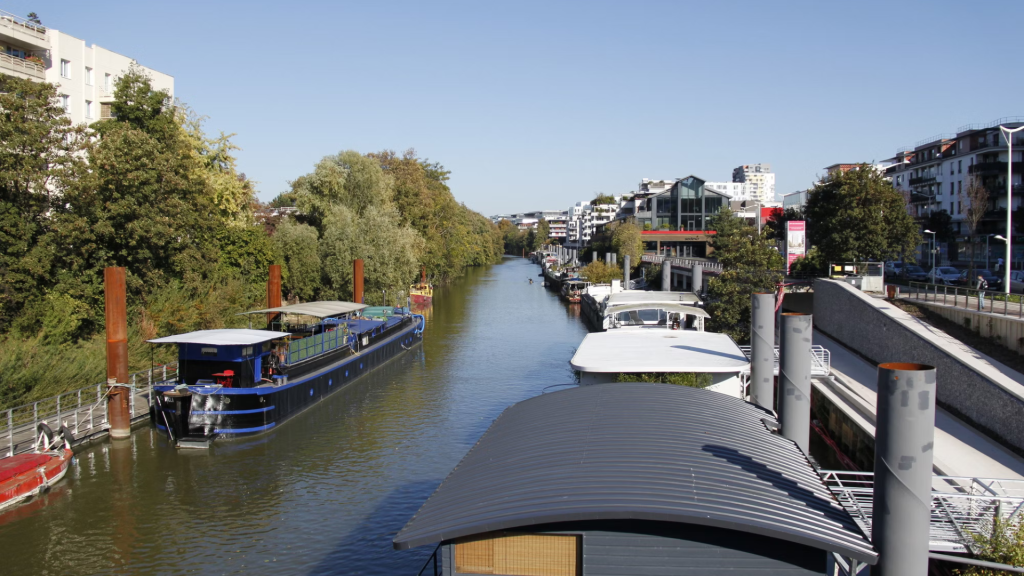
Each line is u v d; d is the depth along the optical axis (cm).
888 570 840
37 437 2209
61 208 3197
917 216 7131
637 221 11900
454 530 850
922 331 2548
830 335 3597
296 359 3027
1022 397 1808
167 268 3603
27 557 1670
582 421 1240
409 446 2467
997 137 6538
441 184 9288
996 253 6316
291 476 2184
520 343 4650
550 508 857
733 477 958
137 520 1872
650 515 820
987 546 1123
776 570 834
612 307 3278
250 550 1708
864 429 1920
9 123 2888
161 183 3341
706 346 2423
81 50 5084
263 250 4884
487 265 16788
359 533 1797
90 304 3077
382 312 4594
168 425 2483
